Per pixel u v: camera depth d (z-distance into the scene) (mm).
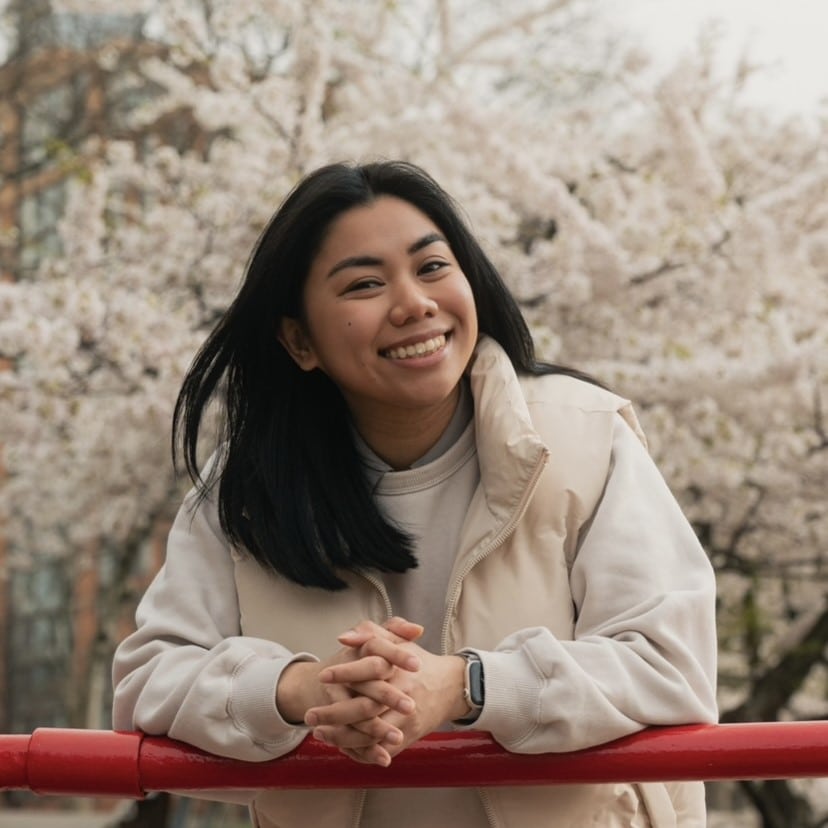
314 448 2244
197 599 2221
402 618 2078
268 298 2242
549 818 2031
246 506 2209
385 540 2152
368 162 2256
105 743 2000
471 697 1888
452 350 2148
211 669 2010
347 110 9914
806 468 8406
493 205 8094
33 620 25391
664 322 8547
